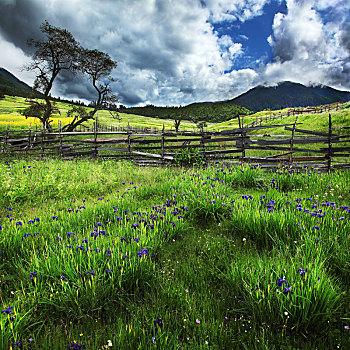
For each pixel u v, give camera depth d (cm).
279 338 182
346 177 584
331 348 173
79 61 2922
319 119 3288
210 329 190
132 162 1155
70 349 167
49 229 368
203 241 344
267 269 230
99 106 3175
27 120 4391
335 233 293
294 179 607
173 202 472
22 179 695
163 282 248
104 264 251
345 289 224
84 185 707
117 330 188
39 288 228
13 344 166
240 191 572
